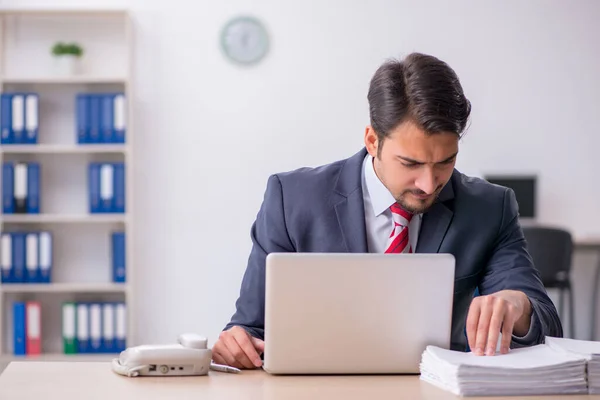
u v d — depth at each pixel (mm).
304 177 2039
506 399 1480
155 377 1652
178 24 5188
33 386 1553
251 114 5223
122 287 4875
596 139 5410
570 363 1532
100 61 5152
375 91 1762
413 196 1776
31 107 4914
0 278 4852
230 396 1478
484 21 5320
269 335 1659
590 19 5367
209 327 5215
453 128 1683
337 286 1656
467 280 1951
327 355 1669
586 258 5527
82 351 4863
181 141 5195
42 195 5121
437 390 1539
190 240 5203
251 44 5199
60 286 4844
